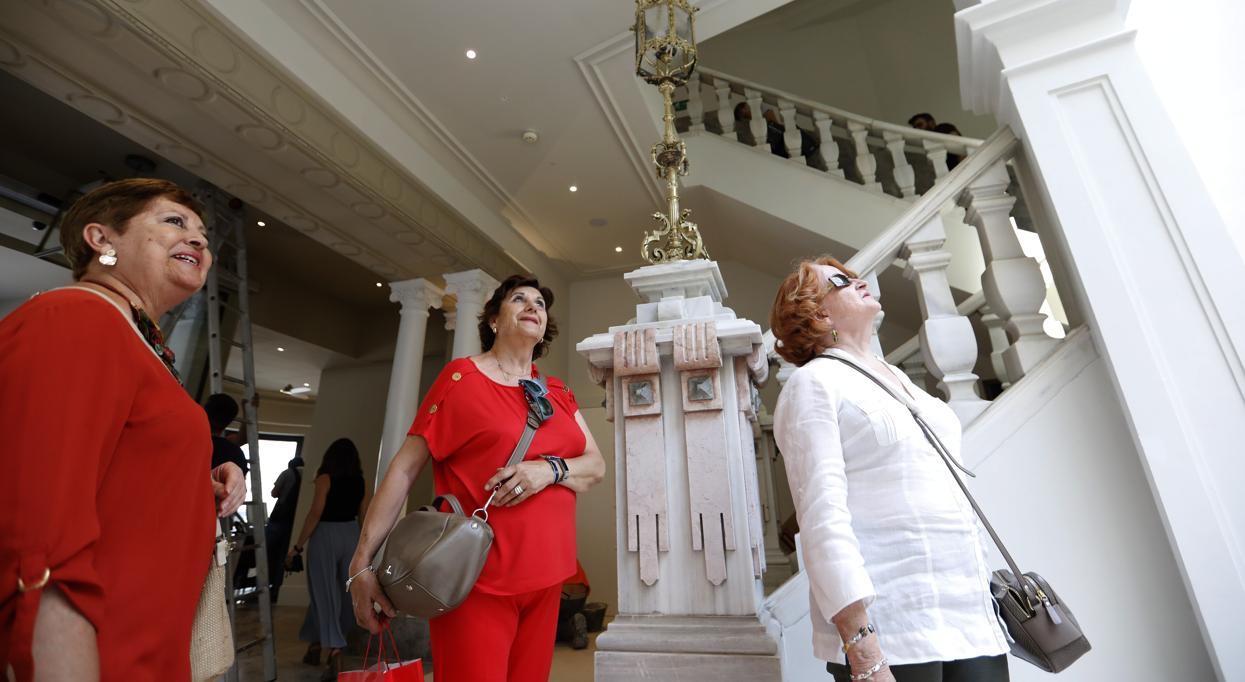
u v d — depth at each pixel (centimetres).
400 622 408
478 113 440
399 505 126
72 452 61
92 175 493
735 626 118
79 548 59
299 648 452
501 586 113
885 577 87
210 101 312
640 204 559
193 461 81
